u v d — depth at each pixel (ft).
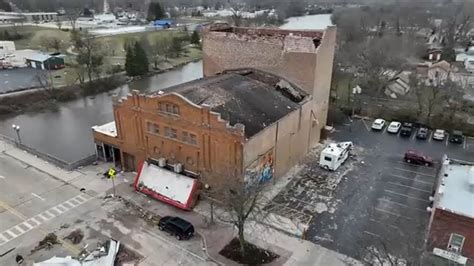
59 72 321.93
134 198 129.80
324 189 136.26
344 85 245.45
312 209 124.36
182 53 425.28
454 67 314.14
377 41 362.12
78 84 287.07
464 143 173.99
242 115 126.82
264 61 159.43
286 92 153.99
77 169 150.10
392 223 117.19
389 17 553.64
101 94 284.82
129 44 384.27
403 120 197.36
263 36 170.50
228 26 186.80
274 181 139.85
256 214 118.11
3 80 295.28
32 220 118.93
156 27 590.14
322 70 157.28
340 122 197.47
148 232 113.39
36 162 156.97
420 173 147.33
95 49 348.18
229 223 115.96
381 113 205.46
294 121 143.23
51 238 110.22
